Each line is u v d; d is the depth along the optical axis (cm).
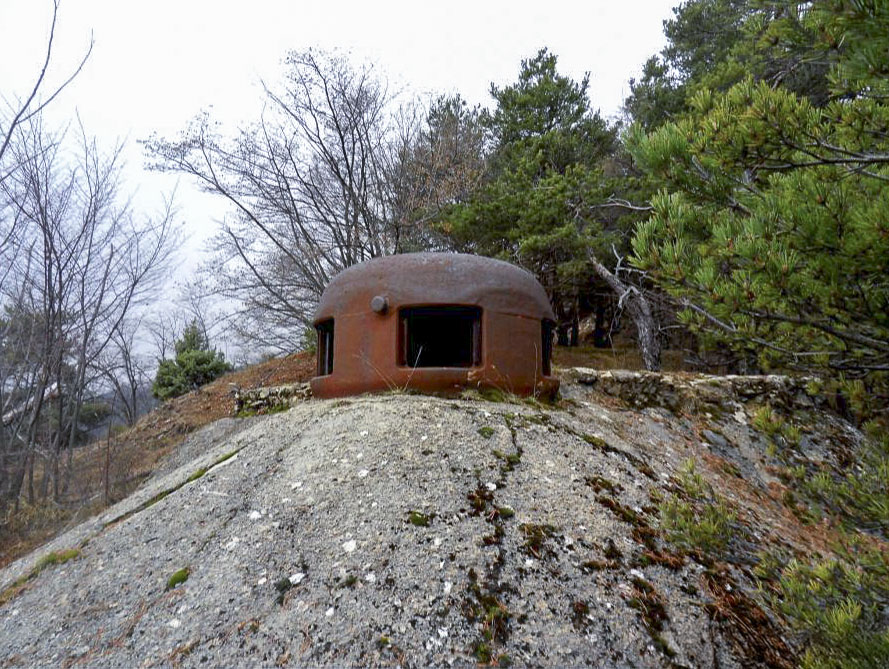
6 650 300
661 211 310
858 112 289
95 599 327
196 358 1739
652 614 293
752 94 284
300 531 349
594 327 2050
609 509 384
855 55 225
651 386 814
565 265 1227
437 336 721
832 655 239
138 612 306
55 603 334
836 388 337
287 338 1694
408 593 289
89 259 832
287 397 870
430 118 1570
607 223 1458
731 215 310
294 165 1414
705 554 359
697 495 349
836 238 259
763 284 272
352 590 293
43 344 763
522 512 362
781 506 599
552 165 1435
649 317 1274
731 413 802
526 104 1546
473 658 254
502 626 272
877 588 247
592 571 316
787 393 856
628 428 668
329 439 467
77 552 392
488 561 312
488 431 466
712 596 321
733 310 279
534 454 442
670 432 714
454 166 1437
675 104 1510
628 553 339
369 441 449
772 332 332
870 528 292
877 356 303
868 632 228
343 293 623
